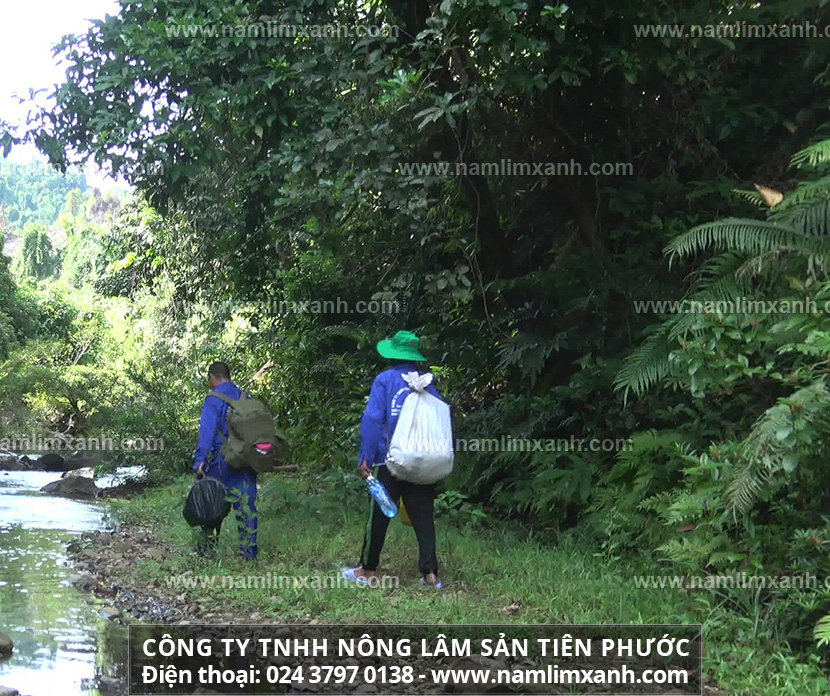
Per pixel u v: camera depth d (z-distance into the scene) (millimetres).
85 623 6883
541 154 11180
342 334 13344
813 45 9742
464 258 11836
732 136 10602
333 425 12953
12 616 7082
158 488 15953
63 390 31984
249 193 12500
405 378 7461
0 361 36219
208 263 15914
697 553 6789
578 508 9875
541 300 10625
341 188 9938
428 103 10344
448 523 9914
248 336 15883
